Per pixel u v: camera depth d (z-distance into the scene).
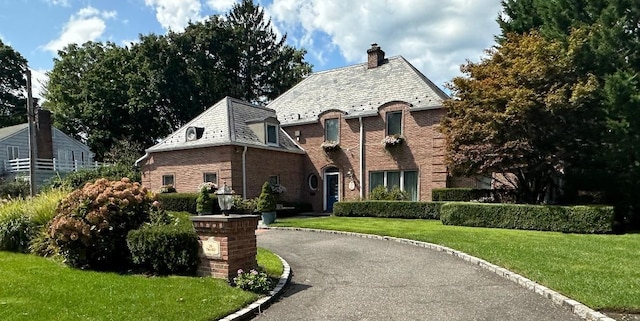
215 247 6.37
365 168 20.27
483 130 13.35
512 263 7.16
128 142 32.19
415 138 18.89
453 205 13.76
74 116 37.16
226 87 40.09
